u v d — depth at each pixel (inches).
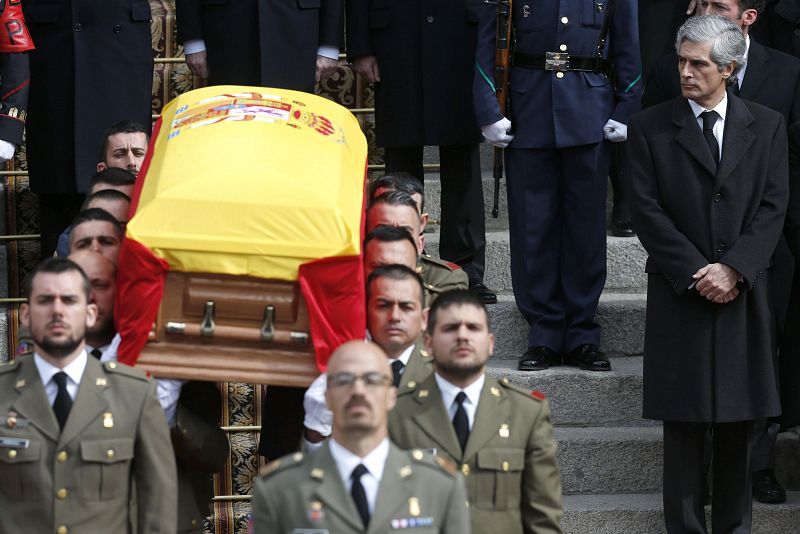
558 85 855.1
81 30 912.9
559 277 886.4
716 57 712.4
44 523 540.1
